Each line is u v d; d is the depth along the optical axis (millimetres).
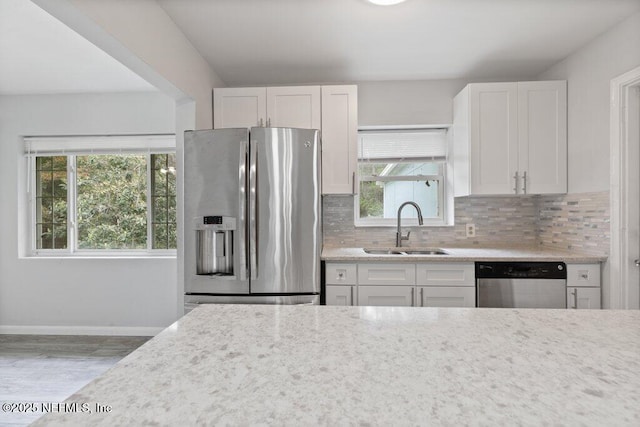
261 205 2230
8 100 3453
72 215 3570
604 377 572
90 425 446
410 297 2461
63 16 1440
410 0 1968
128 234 3596
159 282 3453
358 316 926
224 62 2732
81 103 3447
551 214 2877
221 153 2240
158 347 712
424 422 452
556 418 461
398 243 3025
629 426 444
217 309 1003
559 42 2436
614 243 2203
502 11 2074
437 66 2846
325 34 2342
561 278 2369
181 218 2508
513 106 2670
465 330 805
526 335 769
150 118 3430
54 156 3574
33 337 3377
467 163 2713
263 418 462
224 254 2316
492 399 507
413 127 3215
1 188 3449
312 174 2271
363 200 3342
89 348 3129
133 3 1768
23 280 3459
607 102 2262
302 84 3180
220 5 2008
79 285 3457
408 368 608
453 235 3146
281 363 631
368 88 3146
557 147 2654
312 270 2268
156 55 1980
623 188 2150
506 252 2689
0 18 2117
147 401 502
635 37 2068
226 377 577
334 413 473
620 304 2172
